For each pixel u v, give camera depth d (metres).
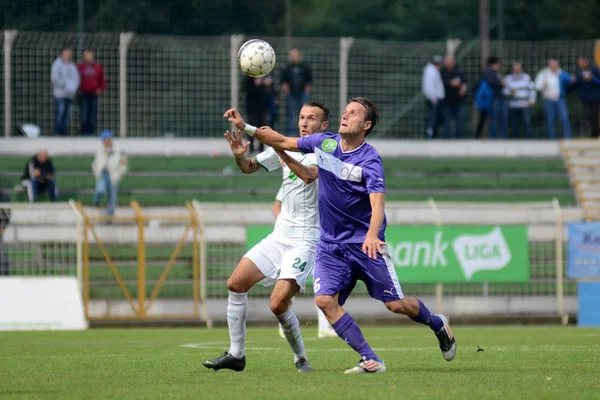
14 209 62.00
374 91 88.56
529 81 85.69
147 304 64.25
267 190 79.25
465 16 119.81
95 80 79.69
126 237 66.81
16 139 79.81
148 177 78.94
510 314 66.88
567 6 117.56
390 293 25.39
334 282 25.33
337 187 24.97
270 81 79.69
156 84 83.81
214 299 65.12
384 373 25.73
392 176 82.06
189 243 67.19
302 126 27.36
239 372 26.95
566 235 69.31
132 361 31.56
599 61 94.94
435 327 26.53
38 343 42.56
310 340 44.31
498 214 71.56
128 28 97.50
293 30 117.56
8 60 80.81
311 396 20.25
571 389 21.72
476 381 23.55
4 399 20.58
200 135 84.75
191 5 101.00
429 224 65.88
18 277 59.38
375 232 24.14
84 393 21.56
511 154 85.50
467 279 64.62
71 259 62.78
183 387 22.59
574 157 84.38
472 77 95.38
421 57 89.31
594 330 54.47
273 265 26.83
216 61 84.62
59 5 94.62
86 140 80.25
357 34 118.62
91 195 76.56
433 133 86.19
